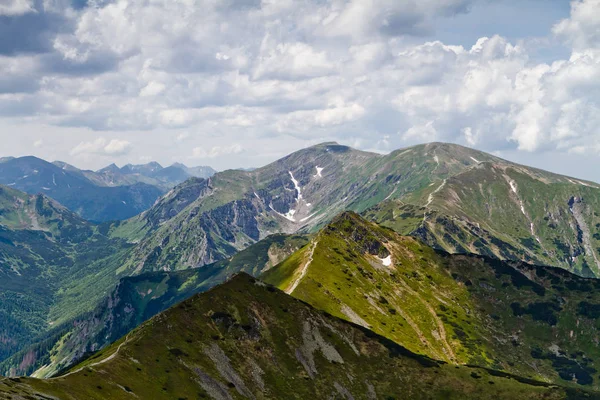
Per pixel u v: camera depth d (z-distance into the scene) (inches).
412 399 7180.1
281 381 6820.9
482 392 7431.1
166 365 6190.9
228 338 7175.2
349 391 7066.9
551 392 7445.9
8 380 4618.6
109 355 6205.7
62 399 4628.4
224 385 6284.5
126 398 5167.3
